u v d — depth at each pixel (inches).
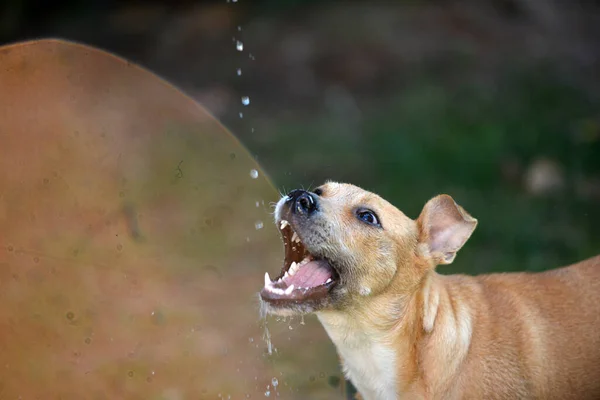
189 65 566.9
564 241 367.9
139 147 293.4
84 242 262.1
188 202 306.8
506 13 650.8
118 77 289.3
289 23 621.6
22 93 255.6
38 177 255.0
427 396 212.2
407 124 494.3
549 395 217.0
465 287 228.1
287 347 285.6
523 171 435.2
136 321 264.8
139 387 247.0
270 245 312.3
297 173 435.2
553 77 552.1
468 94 527.5
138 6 654.5
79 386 242.2
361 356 220.1
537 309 223.8
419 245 219.1
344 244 208.7
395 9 640.4
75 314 253.0
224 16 633.0
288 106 522.3
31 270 249.0
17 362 239.3
